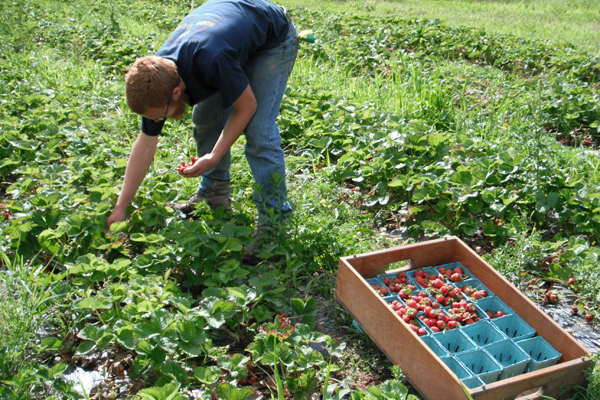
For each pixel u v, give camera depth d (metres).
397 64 8.09
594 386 2.20
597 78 8.08
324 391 2.18
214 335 2.71
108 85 6.53
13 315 2.34
